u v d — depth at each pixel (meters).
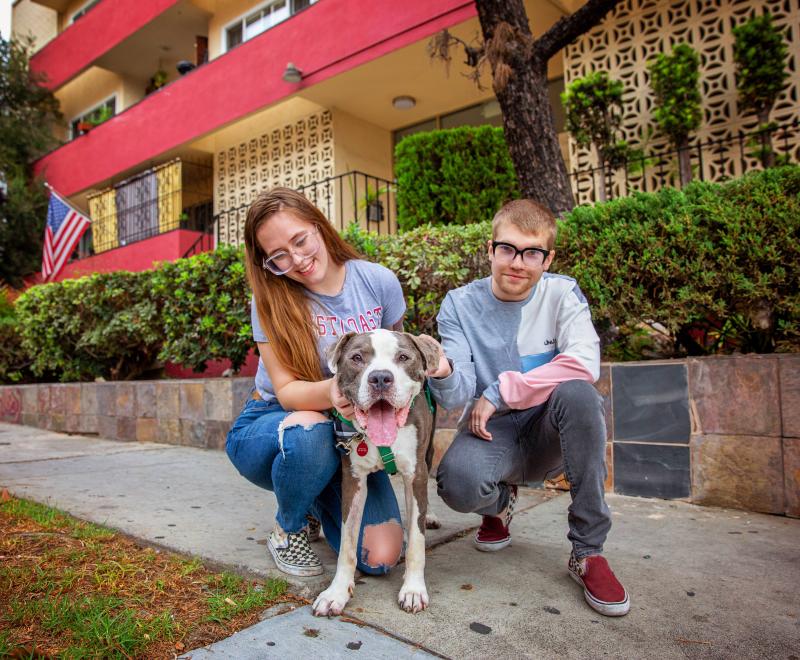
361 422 1.99
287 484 2.23
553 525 3.06
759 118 6.21
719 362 3.32
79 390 7.09
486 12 5.30
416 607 2.04
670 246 3.54
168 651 1.79
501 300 2.54
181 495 3.70
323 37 9.41
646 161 6.85
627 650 1.78
